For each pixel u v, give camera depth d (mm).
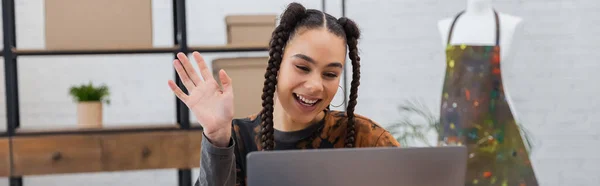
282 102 1278
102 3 2900
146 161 2977
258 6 4023
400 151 928
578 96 3936
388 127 3555
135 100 3980
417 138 3668
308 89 1213
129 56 3971
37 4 3885
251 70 2936
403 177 932
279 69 1293
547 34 3914
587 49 3916
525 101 3936
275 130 1358
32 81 3898
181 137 3002
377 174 921
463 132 2752
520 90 3928
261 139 1367
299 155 899
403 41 3961
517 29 2789
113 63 3963
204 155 1130
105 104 3943
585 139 3953
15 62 3025
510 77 3926
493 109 2738
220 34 3996
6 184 3764
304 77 1232
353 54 1327
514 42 2789
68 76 3928
